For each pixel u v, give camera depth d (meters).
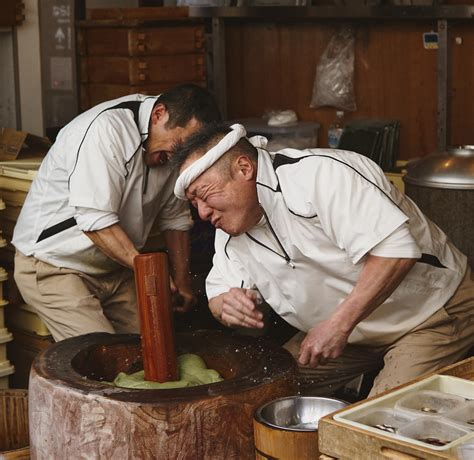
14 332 3.88
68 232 3.40
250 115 5.70
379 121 5.07
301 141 5.30
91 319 3.38
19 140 4.21
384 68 5.18
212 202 2.60
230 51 5.67
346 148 4.98
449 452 1.75
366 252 2.54
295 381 2.44
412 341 2.92
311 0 5.30
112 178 3.19
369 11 4.77
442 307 2.95
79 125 3.28
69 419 2.29
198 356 2.74
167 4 6.00
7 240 3.91
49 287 3.43
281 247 2.76
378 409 1.98
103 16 5.18
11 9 4.86
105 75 5.22
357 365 3.21
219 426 2.24
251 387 2.29
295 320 2.97
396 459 1.79
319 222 2.64
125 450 2.22
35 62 5.08
